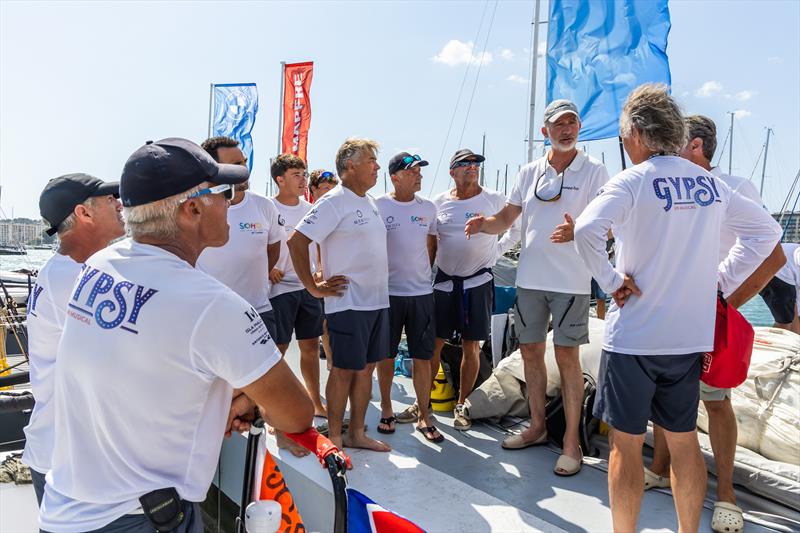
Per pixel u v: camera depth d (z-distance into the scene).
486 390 3.63
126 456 1.23
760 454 2.75
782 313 4.91
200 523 1.36
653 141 2.05
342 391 3.07
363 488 2.56
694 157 2.41
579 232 2.03
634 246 2.03
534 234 3.15
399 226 3.46
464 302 3.67
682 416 2.04
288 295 3.63
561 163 3.13
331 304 3.09
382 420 3.54
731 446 2.37
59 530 1.27
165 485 1.24
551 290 3.07
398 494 2.51
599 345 3.48
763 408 2.78
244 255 3.06
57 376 1.29
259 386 1.24
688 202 1.98
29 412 4.07
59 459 1.32
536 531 2.20
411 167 3.48
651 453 3.06
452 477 2.71
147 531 1.26
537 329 3.23
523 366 3.53
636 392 2.02
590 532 2.35
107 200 1.93
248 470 1.56
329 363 4.70
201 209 1.33
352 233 3.07
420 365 3.47
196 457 1.29
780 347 3.04
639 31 5.15
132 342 1.18
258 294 3.16
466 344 3.75
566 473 2.88
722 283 2.28
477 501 2.43
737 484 2.67
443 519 2.28
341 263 3.09
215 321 1.20
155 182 1.26
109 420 1.22
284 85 11.76
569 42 5.52
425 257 3.53
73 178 1.91
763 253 2.16
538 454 3.18
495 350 4.29
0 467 3.02
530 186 3.25
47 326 1.73
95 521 1.24
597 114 5.38
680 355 1.99
